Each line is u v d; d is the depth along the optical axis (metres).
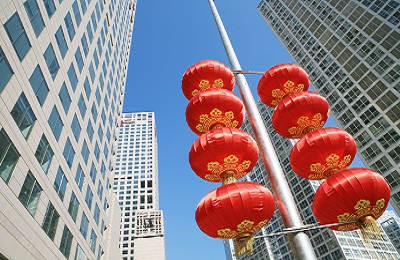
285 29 81.19
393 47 53.34
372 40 57.12
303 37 74.50
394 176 48.25
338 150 5.50
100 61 43.12
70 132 28.34
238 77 7.29
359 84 58.16
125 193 132.00
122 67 61.34
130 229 120.25
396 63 52.38
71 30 31.05
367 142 53.91
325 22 68.44
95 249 34.56
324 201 4.96
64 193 25.55
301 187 81.38
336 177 4.98
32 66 21.17
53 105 24.55
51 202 22.50
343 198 4.76
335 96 62.50
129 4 77.88
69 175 27.08
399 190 46.84
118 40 58.91
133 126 164.75
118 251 46.91
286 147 88.44
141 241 104.06
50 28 25.19
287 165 87.38
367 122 54.88
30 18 21.52
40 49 22.77
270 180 5.00
